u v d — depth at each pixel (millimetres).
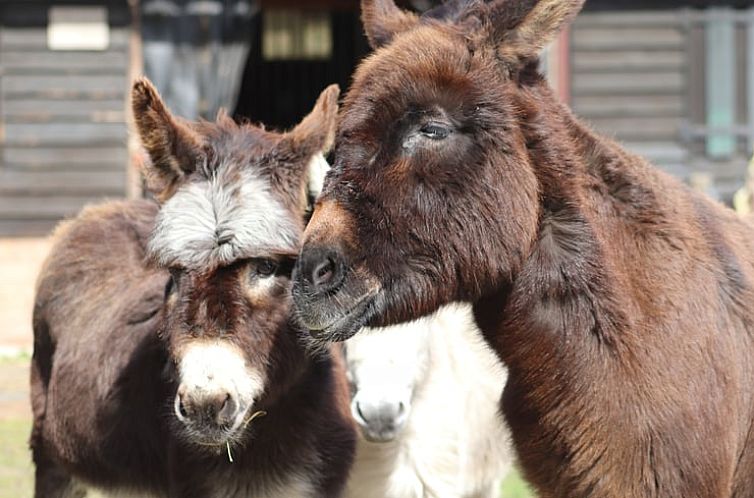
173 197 6738
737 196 18781
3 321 22109
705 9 23781
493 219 5465
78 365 8195
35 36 23312
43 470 8906
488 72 5547
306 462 7328
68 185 23469
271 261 6582
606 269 5645
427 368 8273
